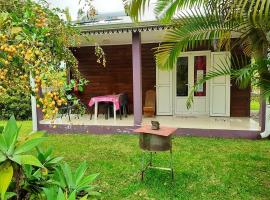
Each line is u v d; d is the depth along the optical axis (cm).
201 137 676
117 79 988
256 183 382
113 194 353
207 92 895
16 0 178
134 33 680
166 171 428
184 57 904
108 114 856
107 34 739
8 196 146
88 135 724
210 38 356
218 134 676
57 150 570
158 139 371
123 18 784
